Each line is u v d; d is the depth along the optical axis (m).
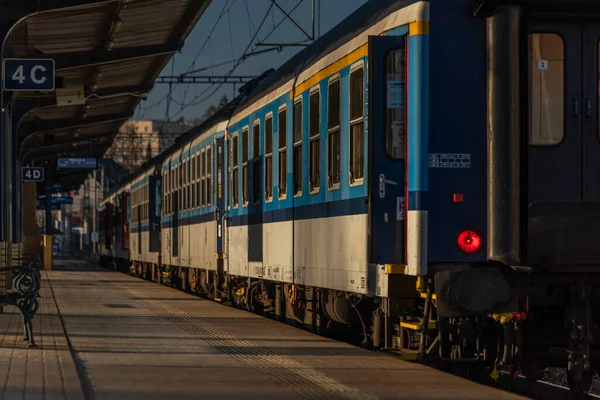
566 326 13.88
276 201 22.12
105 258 81.50
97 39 33.59
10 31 25.20
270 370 14.36
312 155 19.14
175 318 24.34
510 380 16.80
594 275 13.88
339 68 17.23
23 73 25.92
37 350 17.09
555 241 13.67
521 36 13.73
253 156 24.72
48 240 69.38
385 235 14.38
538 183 13.95
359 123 16.11
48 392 12.16
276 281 22.83
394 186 14.41
